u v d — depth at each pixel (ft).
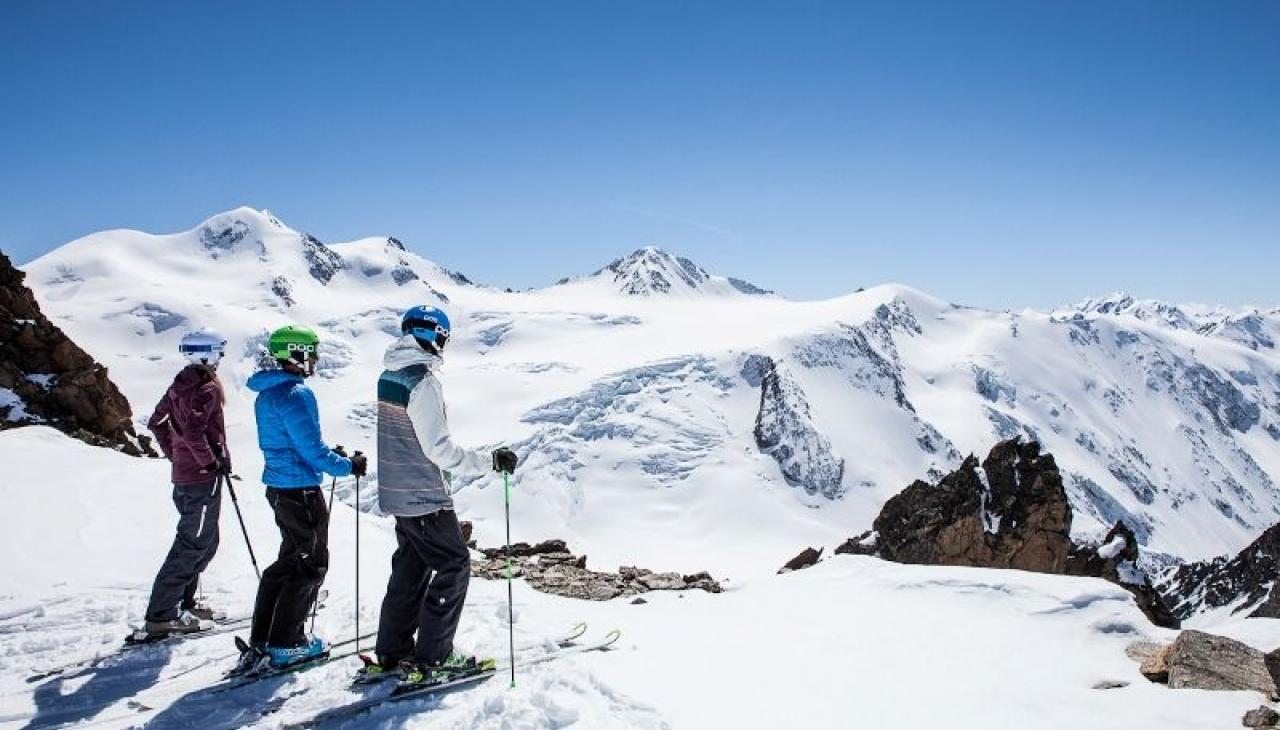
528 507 583.99
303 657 20.80
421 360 18.61
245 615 26.07
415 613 19.77
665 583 36.68
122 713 18.65
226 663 21.84
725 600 29.32
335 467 20.48
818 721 17.84
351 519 44.55
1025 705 18.83
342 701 18.58
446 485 19.10
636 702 18.26
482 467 19.24
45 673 21.13
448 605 18.97
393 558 20.01
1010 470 106.93
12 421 70.44
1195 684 19.49
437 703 18.17
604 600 31.55
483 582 32.17
